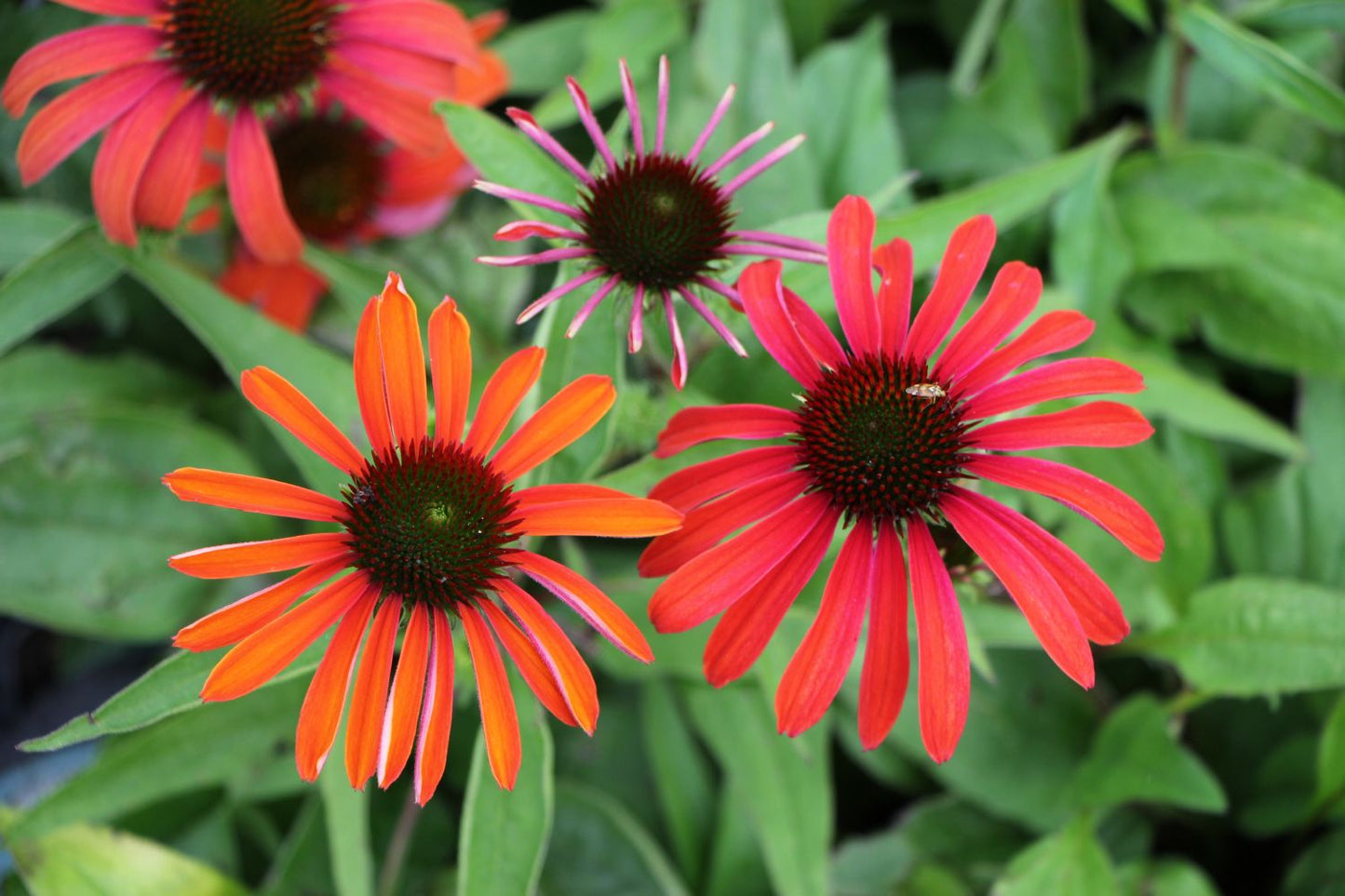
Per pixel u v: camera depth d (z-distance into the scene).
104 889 0.59
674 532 0.49
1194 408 0.63
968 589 0.52
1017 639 0.54
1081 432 0.49
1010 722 0.63
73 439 0.61
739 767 0.59
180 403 0.66
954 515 0.49
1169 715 0.61
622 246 0.51
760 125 0.63
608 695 0.65
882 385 0.50
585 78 0.62
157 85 0.56
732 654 0.48
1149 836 0.64
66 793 0.56
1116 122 0.71
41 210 0.62
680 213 0.51
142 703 0.48
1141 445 0.63
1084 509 0.48
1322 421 0.65
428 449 0.49
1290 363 0.65
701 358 0.56
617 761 0.64
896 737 0.62
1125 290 0.67
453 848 0.63
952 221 0.56
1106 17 0.71
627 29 0.63
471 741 0.62
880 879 0.63
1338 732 0.60
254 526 0.62
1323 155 0.68
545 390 0.52
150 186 0.56
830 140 0.65
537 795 0.51
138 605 0.61
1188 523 0.62
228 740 0.58
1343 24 0.62
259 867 0.64
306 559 0.48
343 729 0.55
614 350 0.52
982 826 0.64
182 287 0.55
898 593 0.49
